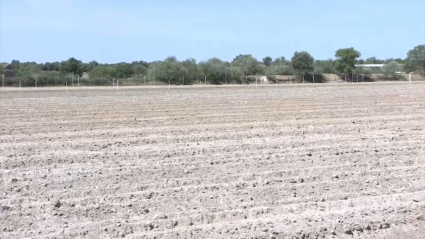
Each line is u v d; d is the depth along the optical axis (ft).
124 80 201.57
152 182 32.35
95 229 23.95
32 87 168.96
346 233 24.30
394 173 34.91
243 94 117.60
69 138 49.70
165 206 27.61
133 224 24.45
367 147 44.14
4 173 34.71
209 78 216.13
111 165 37.04
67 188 31.12
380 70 267.39
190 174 34.47
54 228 24.31
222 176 33.73
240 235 23.44
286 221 25.21
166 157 40.09
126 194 29.55
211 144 45.65
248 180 33.09
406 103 89.61
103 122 62.18
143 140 47.57
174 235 23.39
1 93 126.21
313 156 40.22
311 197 29.27
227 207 27.37
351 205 27.96
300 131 53.52
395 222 25.63
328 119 65.21
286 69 246.27
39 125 59.77
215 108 80.64
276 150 42.65
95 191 30.09
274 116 68.64
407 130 54.85
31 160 38.60
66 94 121.29
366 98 102.06
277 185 31.76
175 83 204.23
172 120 64.08
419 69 276.21
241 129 55.31
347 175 34.22
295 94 116.47
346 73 250.37
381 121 63.10
